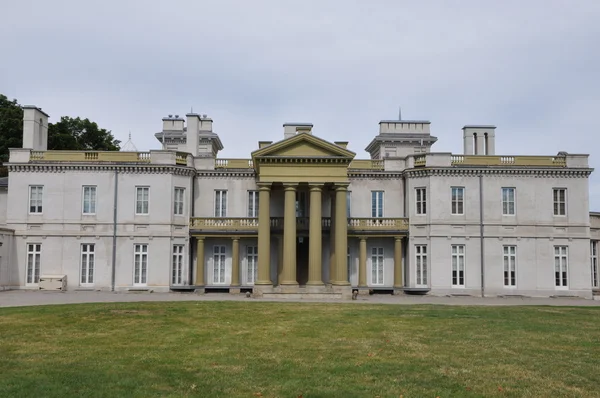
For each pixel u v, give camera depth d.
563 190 51.91
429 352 19.78
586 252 51.25
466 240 50.84
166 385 15.10
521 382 15.79
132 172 51.00
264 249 46.53
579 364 18.06
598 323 27.50
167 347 20.31
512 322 27.45
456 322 27.31
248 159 54.59
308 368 17.16
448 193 51.28
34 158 51.31
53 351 19.39
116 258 50.19
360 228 52.00
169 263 50.28
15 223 50.50
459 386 15.30
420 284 51.19
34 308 31.03
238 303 36.59
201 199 53.75
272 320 27.64
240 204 53.91
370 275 53.66
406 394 14.47
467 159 52.16
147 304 34.09
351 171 54.12
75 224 50.47
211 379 15.73
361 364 17.77
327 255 53.31
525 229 51.19
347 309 33.25
